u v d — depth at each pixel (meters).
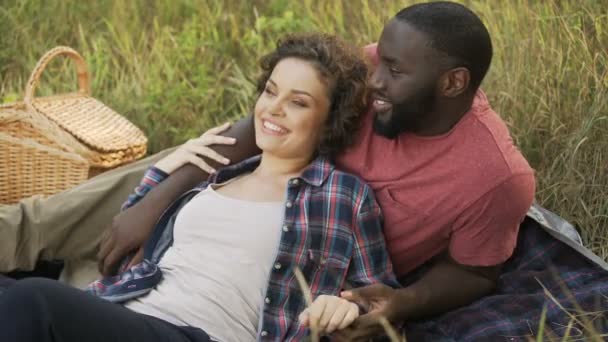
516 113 3.93
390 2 4.85
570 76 3.95
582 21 4.13
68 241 3.47
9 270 3.43
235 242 2.80
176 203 3.04
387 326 2.39
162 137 4.72
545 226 3.15
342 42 2.96
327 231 2.84
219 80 4.88
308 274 2.82
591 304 2.86
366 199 2.86
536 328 2.81
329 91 2.89
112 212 3.49
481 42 2.68
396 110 2.74
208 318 2.70
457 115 2.79
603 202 3.57
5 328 2.28
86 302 2.36
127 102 4.79
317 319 2.53
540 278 3.04
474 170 2.78
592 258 3.04
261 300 2.77
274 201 2.89
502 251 2.88
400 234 2.93
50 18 5.50
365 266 2.86
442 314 2.93
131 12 5.50
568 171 3.58
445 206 2.84
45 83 5.12
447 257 2.94
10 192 3.79
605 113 3.72
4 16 5.41
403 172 2.88
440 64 2.66
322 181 2.87
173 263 2.83
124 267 3.12
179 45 5.13
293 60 2.88
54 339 2.32
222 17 5.32
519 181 2.77
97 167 3.93
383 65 2.73
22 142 3.73
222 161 3.11
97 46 5.16
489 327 2.83
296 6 5.27
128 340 2.40
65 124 3.88
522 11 4.32
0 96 4.99
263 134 2.92
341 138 2.94
